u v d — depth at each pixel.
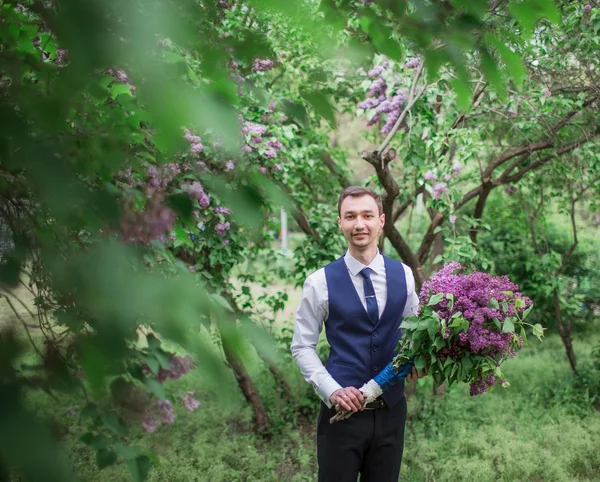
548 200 4.83
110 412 0.48
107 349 0.36
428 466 3.25
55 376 0.39
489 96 3.38
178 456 3.23
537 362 5.16
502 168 4.61
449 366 1.66
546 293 4.79
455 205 4.12
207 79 0.43
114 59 0.33
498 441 3.56
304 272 4.02
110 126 0.54
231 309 0.46
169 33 0.35
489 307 1.66
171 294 0.37
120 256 0.39
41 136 0.39
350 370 1.87
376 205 1.92
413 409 4.07
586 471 3.23
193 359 0.38
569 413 4.10
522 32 0.51
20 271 0.40
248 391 3.81
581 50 3.30
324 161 4.50
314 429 3.98
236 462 3.36
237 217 0.46
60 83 0.35
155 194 0.50
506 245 6.16
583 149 3.65
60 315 0.41
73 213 0.40
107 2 0.33
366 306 1.89
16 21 0.52
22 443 0.34
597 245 6.38
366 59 0.58
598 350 4.74
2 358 0.38
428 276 4.19
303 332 1.93
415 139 3.68
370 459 1.91
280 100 0.54
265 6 0.47
